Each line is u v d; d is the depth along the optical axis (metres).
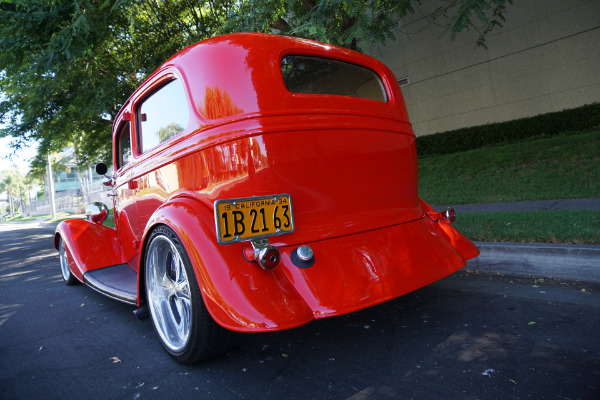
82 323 3.56
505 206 6.30
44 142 11.05
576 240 3.67
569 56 10.66
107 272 3.67
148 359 2.65
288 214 2.29
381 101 2.89
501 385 1.95
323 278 2.23
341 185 2.52
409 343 2.50
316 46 2.62
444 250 2.74
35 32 6.55
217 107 2.34
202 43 2.50
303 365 2.34
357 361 2.33
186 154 2.52
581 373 1.99
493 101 12.15
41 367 2.67
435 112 13.45
